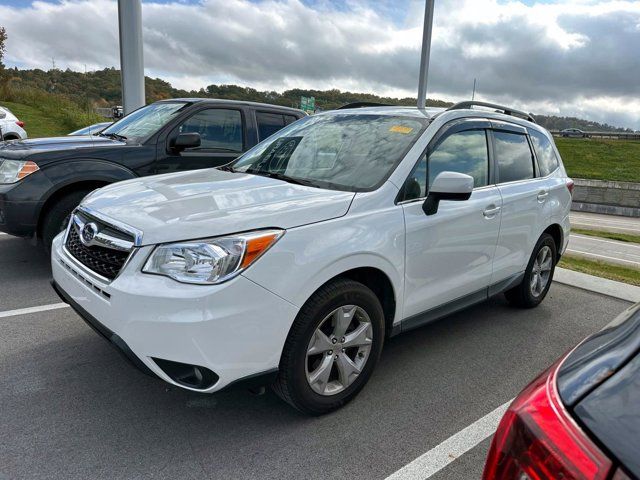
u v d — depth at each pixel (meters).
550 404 1.09
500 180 3.94
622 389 1.04
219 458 2.41
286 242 2.42
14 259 5.47
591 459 0.94
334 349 2.74
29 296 4.41
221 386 2.32
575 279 5.91
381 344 3.00
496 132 4.00
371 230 2.78
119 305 2.31
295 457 2.45
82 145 5.18
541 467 1.01
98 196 3.07
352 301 2.71
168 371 2.29
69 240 2.98
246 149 6.21
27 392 2.91
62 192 4.92
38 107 24.02
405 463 2.46
